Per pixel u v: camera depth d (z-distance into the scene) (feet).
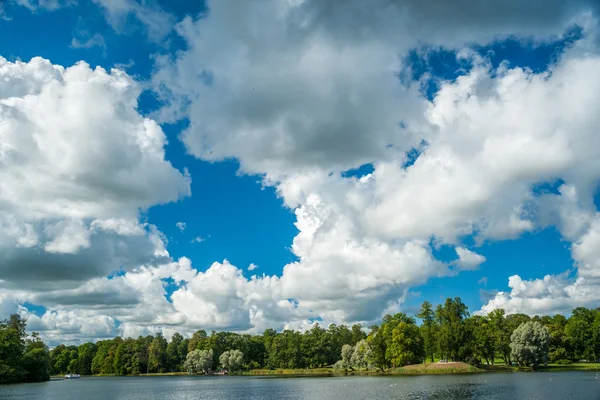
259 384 420.77
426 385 307.78
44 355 570.87
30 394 350.43
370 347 547.90
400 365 514.27
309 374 622.95
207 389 375.25
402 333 508.94
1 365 478.59
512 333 506.89
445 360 505.25
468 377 376.48
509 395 229.25
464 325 487.61
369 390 289.94
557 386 266.57
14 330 517.55
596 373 380.78
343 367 635.25
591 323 524.52
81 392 364.58
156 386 443.73
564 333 533.96
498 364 541.75
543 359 456.04
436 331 511.40
